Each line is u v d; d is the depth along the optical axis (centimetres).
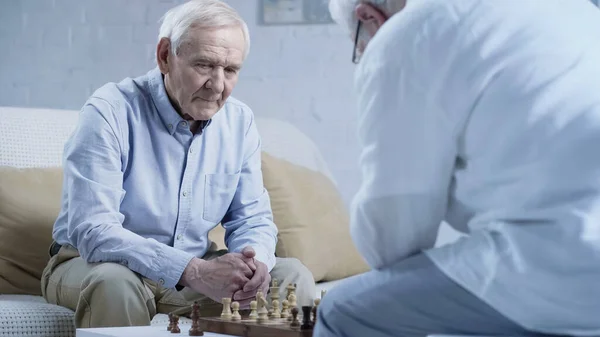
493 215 137
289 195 302
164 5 394
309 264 292
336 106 378
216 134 257
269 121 341
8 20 399
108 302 219
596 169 131
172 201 248
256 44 383
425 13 141
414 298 138
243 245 252
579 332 131
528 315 132
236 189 262
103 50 396
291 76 381
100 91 248
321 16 379
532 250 130
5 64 399
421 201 141
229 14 244
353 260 305
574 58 138
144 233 247
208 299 242
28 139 289
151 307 236
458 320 137
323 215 307
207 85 239
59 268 246
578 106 134
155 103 249
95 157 237
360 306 143
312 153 340
